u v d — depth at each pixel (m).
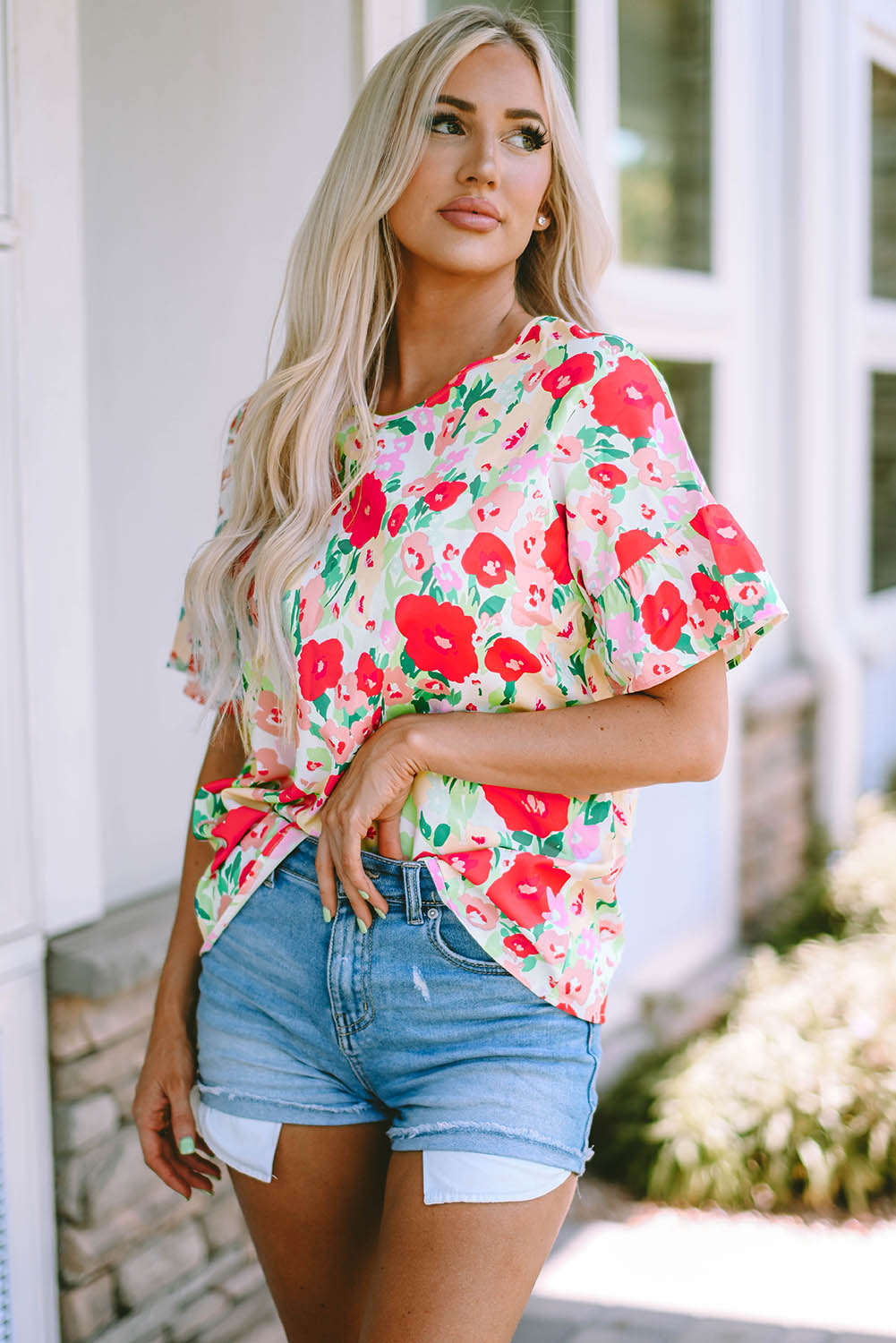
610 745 1.33
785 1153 3.40
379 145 1.47
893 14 5.43
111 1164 2.25
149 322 2.38
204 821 1.65
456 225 1.46
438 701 1.42
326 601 1.44
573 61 3.56
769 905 4.86
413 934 1.40
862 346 5.55
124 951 2.18
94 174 2.26
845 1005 3.83
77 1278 2.21
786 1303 2.89
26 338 2.11
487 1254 1.32
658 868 4.20
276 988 1.49
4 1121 2.12
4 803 2.11
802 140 4.83
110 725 2.36
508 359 1.42
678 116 4.23
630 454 1.33
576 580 1.36
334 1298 1.56
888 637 5.90
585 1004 1.42
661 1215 3.32
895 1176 3.38
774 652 5.05
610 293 3.88
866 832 5.13
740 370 4.62
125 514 2.37
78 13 2.19
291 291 1.59
